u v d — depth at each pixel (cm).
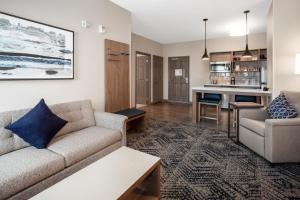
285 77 330
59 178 170
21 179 140
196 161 249
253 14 434
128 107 399
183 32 608
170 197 174
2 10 199
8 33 203
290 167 231
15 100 215
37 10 231
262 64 636
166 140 331
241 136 302
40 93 239
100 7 326
